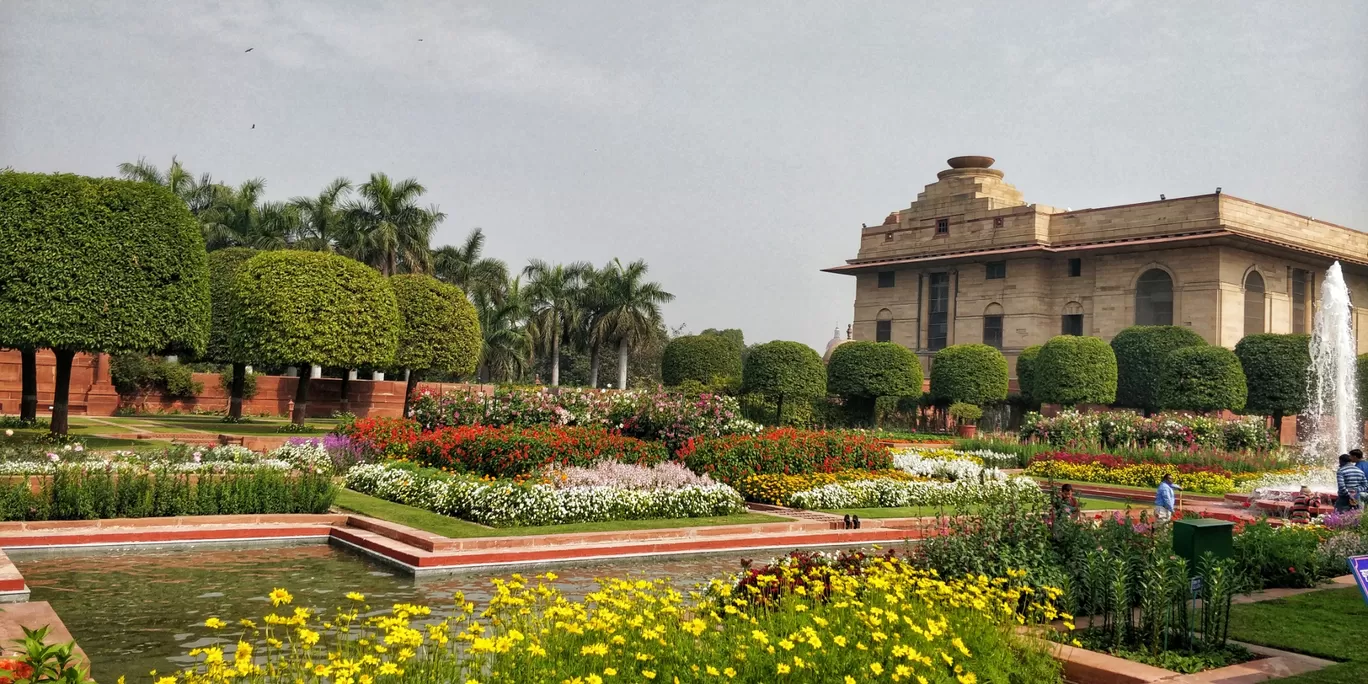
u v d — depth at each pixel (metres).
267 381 41.03
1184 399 39.78
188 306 23.58
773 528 15.71
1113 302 51.75
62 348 22.19
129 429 27.81
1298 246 49.50
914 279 60.38
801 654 6.27
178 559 12.64
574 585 11.94
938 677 6.22
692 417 22.81
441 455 18.83
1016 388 53.69
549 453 17.83
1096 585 8.37
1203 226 48.50
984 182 58.03
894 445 33.94
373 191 50.09
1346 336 34.56
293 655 6.11
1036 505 10.37
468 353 37.75
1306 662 7.27
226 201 54.47
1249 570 10.87
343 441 21.55
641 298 56.50
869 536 16.16
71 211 22.08
